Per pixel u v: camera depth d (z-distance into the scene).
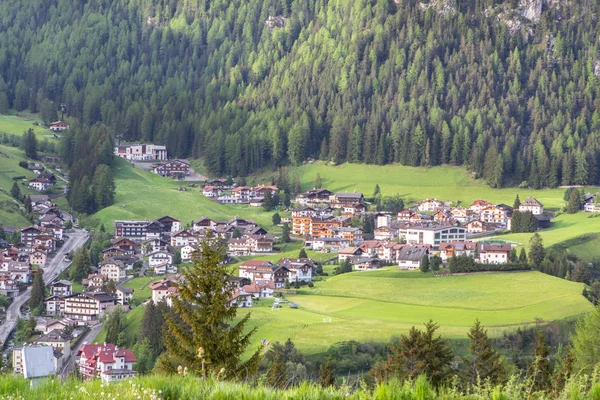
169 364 62.66
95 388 40.91
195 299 62.38
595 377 43.78
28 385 41.94
